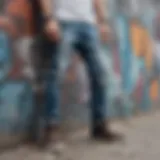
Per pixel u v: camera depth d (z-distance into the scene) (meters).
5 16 3.77
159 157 3.75
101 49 5.20
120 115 5.61
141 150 3.95
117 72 5.59
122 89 5.69
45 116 3.84
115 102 5.49
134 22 6.09
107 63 5.35
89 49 4.15
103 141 4.19
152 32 6.60
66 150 3.84
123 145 4.09
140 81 6.18
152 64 6.54
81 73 4.76
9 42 3.80
